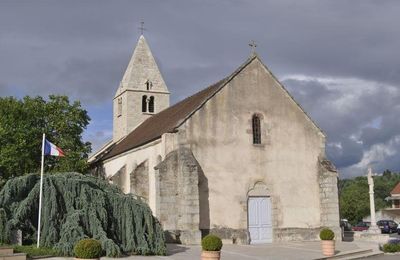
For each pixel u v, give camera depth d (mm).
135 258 20719
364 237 32969
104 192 22109
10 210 21172
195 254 22422
